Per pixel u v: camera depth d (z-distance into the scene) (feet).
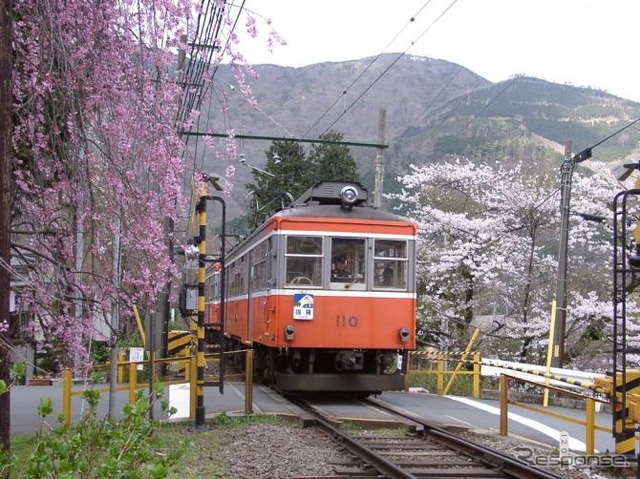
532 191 70.74
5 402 21.34
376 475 24.77
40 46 21.40
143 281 23.79
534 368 45.80
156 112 22.54
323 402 44.52
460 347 74.08
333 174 102.58
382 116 62.03
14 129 22.29
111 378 30.12
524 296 70.79
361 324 41.42
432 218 74.90
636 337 61.26
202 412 33.58
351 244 41.98
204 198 35.01
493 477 24.95
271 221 42.73
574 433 36.01
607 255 69.46
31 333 25.35
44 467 14.61
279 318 40.83
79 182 22.21
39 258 23.30
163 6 21.91
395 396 49.62
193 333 49.16
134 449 15.88
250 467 25.71
